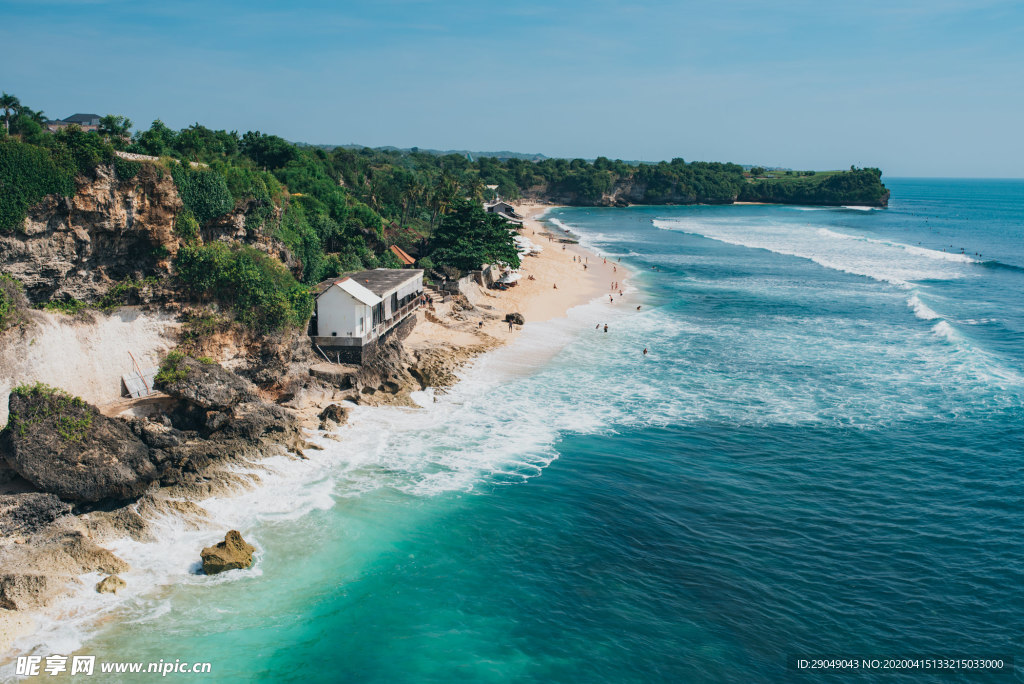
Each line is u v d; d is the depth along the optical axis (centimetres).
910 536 3244
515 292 8369
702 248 14238
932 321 7306
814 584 2881
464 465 3831
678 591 2828
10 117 4534
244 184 4769
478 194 15662
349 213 8388
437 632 2561
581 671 2394
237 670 2328
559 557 3036
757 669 2409
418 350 5506
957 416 4638
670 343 6431
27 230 3491
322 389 4547
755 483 3738
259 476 3522
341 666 2380
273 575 2823
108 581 2659
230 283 4234
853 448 4172
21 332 3312
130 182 3916
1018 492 3628
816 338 6656
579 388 5131
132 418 3378
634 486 3675
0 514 2717
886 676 2364
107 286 3950
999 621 2655
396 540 3108
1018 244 15162
